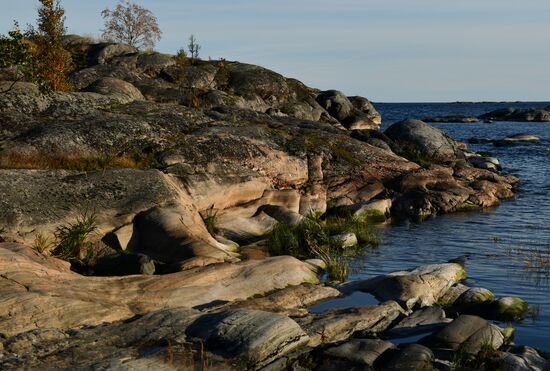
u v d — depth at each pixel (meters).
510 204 31.95
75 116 26.50
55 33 33.69
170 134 26.30
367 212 27.77
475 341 11.48
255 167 26.36
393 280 15.34
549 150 58.25
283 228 22.05
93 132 24.39
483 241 23.30
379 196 29.73
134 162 23.70
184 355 9.90
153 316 11.36
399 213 28.98
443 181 31.92
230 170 24.86
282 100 47.78
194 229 19.08
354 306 13.53
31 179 19.00
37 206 17.77
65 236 17.27
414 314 13.41
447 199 30.14
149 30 61.81
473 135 83.81
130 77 41.19
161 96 39.41
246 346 10.08
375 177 30.58
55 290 12.51
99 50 45.22
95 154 23.42
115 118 25.94
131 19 60.94
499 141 65.62
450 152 38.66
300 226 22.50
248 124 31.73
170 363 9.58
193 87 44.22
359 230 23.64
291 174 27.50
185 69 45.38
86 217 18.27
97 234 18.12
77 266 16.88
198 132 27.22
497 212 29.78
